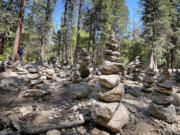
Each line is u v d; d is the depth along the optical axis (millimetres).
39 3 11492
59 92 4652
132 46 24016
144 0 16891
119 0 19703
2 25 8336
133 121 2684
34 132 2178
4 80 5250
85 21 19391
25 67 8203
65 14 15664
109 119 2205
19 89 4648
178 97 4066
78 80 4176
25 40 16219
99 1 17125
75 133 2234
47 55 25281
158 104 2881
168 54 19422
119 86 2439
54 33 23141
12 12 10148
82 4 12008
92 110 2449
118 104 2379
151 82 5137
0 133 2105
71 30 20266
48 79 6293
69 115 2865
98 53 25984
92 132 2270
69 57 27312
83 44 24094
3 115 2607
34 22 12094
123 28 22375
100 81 2412
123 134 2238
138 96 4570
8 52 10383
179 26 18938
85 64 4656
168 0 16047
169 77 2895
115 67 2441
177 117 3029
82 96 3887
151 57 16328
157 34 16484
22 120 2619
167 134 2318
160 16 15766
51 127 2289
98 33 21438
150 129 2438
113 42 2637
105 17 18594
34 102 3693
